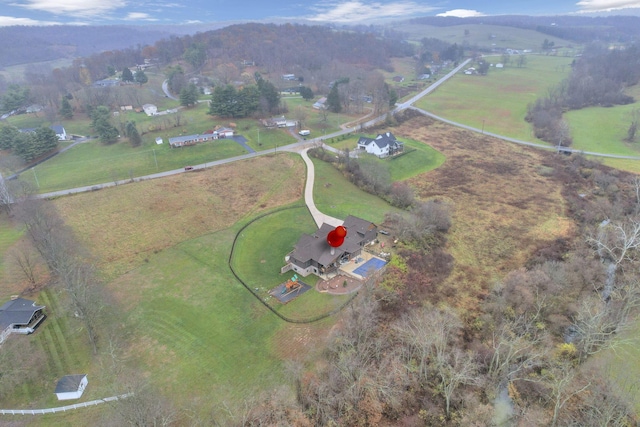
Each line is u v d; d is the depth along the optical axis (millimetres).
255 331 51281
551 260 66375
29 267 56938
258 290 58750
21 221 64125
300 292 58062
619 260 62125
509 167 109938
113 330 50594
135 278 61312
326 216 79688
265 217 79562
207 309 55000
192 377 44406
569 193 93625
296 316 53562
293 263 63438
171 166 101750
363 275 60844
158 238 71562
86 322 45844
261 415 39000
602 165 108000
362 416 39906
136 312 54062
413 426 40188
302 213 80938
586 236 72750
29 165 105000
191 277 61688
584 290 58312
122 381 42125
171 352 47750
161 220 76500
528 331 50250
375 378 42719
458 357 43875
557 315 53656
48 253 55250
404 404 42125
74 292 46688
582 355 47844
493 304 55094
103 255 66125
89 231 71938
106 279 60781
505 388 44688
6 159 99188
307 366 45719
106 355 46781
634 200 88125
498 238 74688
